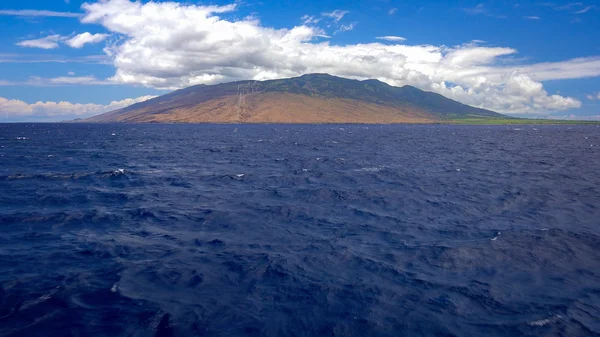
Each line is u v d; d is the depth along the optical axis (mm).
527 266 14672
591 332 10266
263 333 10062
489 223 20812
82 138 108062
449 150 70750
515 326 10516
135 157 56250
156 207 24219
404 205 25219
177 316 10797
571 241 17500
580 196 28000
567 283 13203
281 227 19953
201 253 15898
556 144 88062
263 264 14703
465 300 11984
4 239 17328
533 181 35000
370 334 10086
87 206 24203
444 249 16531
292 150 70062
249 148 74750
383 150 70500
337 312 11172
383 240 17875
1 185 31156
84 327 10164
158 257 15375
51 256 15266
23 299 11562
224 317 10812
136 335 9867
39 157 54688
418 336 10031
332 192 29266
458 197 27781
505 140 104312
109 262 14734
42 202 25078
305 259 15305
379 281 13297
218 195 28266
